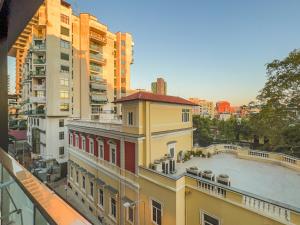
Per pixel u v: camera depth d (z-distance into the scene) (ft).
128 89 188.34
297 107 53.16
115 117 114.83
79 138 75.36
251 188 39.09
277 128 59.21
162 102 52.85
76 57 136.87
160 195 41.68
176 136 61.05
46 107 116.78
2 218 6.52
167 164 49.78
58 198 4.18
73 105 133.69
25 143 151.74
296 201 33.65
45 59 117.91
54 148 118.42
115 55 181.27
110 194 56.08
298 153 62.54
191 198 39.19
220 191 34.63
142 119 48.65
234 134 115.75
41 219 4.17
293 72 51.93
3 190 6.79
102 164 60.03
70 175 83.05
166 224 40.22
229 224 33.14
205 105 386.93
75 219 3.49
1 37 10.91
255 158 60.44
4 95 11.33
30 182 5.16
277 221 27.48
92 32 153.38
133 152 49.21
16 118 212.02
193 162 59.26
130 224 49.29
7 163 6.86
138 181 47.09
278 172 48.78
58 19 120.88
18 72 214.90
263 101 59.98
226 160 61.16
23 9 9.28
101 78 157.89
